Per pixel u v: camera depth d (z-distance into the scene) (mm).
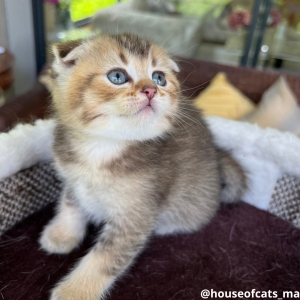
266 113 330
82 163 192
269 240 233
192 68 385
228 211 257
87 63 174
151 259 213
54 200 259
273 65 591
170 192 211
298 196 249
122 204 191
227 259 216
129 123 165
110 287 191
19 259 204
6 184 217
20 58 496
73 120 176
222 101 350
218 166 249
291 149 242
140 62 177
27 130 226
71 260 208
